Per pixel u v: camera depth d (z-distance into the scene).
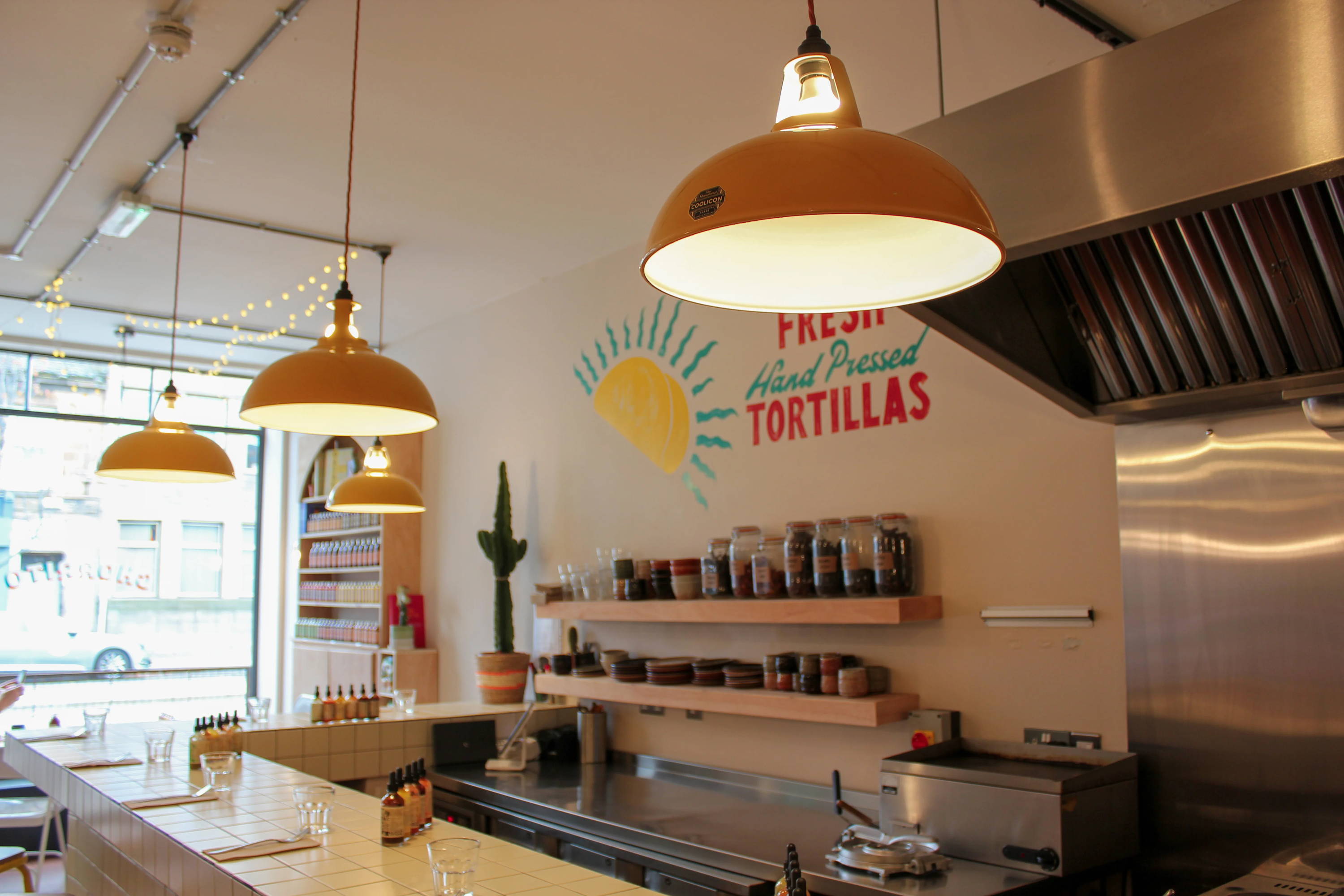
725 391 4.49
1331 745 2.50
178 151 3.91
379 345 7.31
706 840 3.19
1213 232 2.20
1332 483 2.56
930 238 1.43
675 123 3.70
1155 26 2.86
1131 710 2.91
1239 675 2.69
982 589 3.41
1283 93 1.57
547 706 5.00
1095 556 3.11
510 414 5.96
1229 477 2.76
